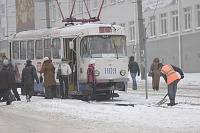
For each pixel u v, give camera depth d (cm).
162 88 5659
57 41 4369
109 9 10419
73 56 4209
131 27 9769
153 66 5009
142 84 6719
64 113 3100
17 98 4231
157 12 8969
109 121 2638
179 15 8356
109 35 4159
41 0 13600
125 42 4238
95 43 4109
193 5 8056
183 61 8338
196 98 4016
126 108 3197
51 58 4469
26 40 4931
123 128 2372
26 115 3123
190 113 2891
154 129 2314
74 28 4206
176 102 3600
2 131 2420
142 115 2845
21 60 5031
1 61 4453
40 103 3722
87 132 2280
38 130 2408
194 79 6912
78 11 11538
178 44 8450
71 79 4241
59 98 4350
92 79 3944
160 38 8944
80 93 4097
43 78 4609
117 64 4156
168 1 8644
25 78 4019
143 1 9331
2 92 3891
